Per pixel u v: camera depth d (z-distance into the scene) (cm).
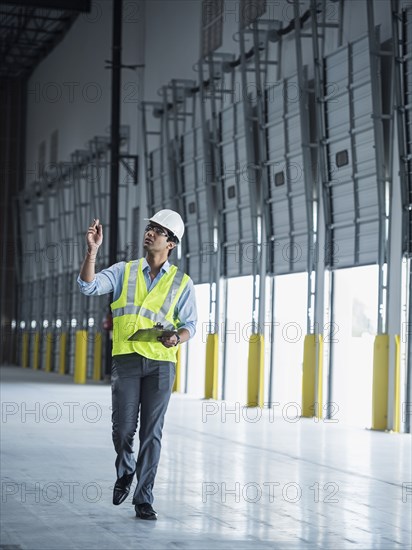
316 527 770
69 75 4391
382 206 1844
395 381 1752
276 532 743
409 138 1795
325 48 2122
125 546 674
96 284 775
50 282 4694
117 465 796
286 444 1464
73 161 4144
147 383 785
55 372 4500
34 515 791
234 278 2620
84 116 4125
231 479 1050
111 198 3259
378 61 1861
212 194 2717
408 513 850
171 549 669
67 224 4494
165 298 790
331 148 2084
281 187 2325
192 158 2916
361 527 775
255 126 2473
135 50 3481
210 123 2795
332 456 1313
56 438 1452
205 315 2864
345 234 2034
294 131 2244
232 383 2591
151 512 780
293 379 2266
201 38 2834
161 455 1268
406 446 1466
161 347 784
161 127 3166
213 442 1463
